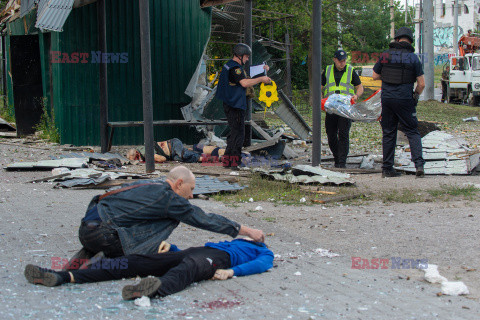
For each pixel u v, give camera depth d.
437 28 61.53
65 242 5.05
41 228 5.57
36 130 14.77
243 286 3.94
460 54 30.38
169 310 3.43
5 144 13.03
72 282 3.87
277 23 28.64
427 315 3.42
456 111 24.83
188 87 12.68
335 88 9.95
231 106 9.66
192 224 4.02
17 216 6.11
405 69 8.69
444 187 7.96
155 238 3.98
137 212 3.89
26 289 3.76
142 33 8.91
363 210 6.73
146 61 8.91
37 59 14.59
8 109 19.81
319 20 8.92
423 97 30.77
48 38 14.05
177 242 5.11
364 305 3.59
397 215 6.40
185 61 13.38
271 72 18.00
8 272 4.14
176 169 4.06
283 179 8.38
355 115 9.70
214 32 21.27
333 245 5.16
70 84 12.81
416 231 5.65
